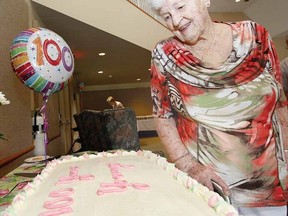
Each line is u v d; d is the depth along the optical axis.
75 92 8.20
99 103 10.04
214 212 0.67
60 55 1.40
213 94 0.92
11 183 1.13
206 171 0.91
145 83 10.16
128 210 0.69
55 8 2.82
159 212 0.67
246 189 0.90
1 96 0.89
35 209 0.75
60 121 4.06
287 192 0.90
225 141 0.91
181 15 0.84
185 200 0.74
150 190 0.84
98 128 2.59
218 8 5.56
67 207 0.73
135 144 2.61
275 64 0.91
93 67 6.57
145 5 3.52
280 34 5.42
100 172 1.09
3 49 1.65
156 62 1.02
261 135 0.89
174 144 0.99
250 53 0.89
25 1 2.33
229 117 0.90
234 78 0.90
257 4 5.49
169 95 1.00
